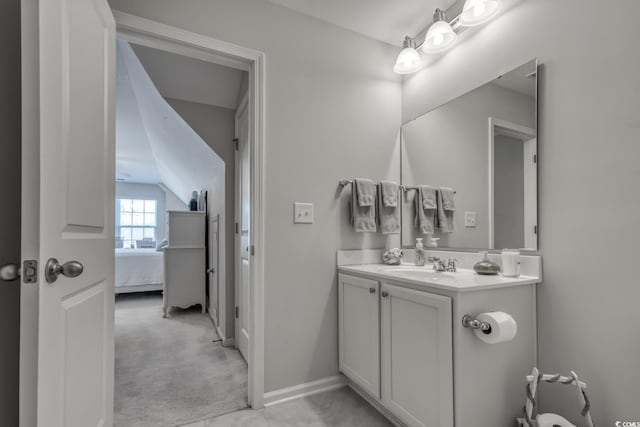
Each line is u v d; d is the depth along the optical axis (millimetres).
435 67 1926
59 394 818
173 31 1485
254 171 1682
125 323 3154
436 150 1893
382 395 1462
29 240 714
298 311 1761
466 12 1525
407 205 2090
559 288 1253
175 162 4062
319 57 1880
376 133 2076
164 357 2309
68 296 887
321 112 1876
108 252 1234
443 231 1833
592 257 1152
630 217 1053
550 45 1305
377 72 2098
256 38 1690
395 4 1768
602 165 1128
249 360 1684
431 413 1182
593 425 1099
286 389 1709
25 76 709
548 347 1281
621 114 1078
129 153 4605
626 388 1052
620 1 1086
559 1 1272
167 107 2566
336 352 1859
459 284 1147
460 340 1095
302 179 1802
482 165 1602
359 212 1882
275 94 1735
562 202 1252
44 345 736
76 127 939
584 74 1185
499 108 1517
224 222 2623
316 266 1825
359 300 1653
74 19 920
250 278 1689
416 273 1591
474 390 1121
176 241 3477
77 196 946
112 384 1278
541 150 1331
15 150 953
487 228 1571
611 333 1093
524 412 1191
